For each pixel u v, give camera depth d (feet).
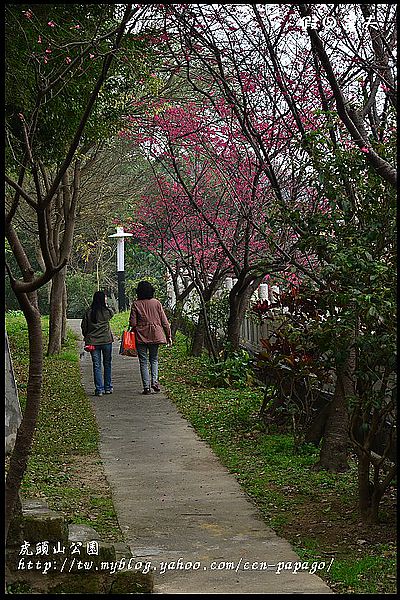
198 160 62.69
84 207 87.86
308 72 41.45
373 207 26.58
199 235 66.49
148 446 40.01
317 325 26.94
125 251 130.72
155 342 57.57
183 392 56.75
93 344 57.06
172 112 54.85
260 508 28.81
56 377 65.82
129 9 20.40
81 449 39.11
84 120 17.85
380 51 30.48
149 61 45.55
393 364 24.38
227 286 77.00
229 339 60.90
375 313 23.66
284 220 29.55
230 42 40.83
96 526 26.66
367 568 22.00
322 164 27.81
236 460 36.37
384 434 32.58
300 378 38.22
